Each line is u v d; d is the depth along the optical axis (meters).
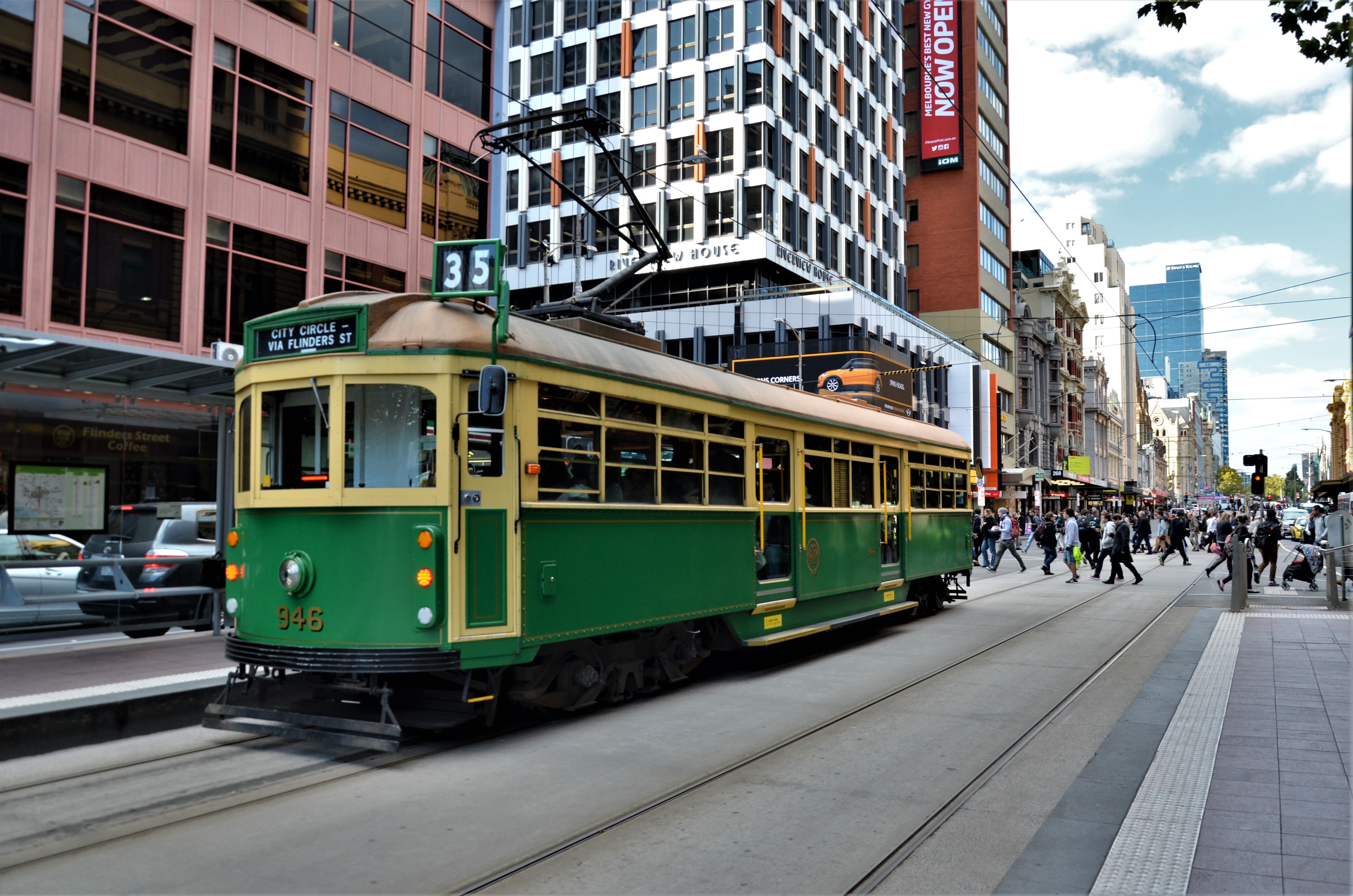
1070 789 5.91
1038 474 54.72
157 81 15.82
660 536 8.61
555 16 45.72
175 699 7.54
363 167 19.16
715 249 41.22
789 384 36.22
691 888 4.36
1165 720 7.80
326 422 6.88
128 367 10.19
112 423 10.85
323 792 5.80
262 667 7.66
